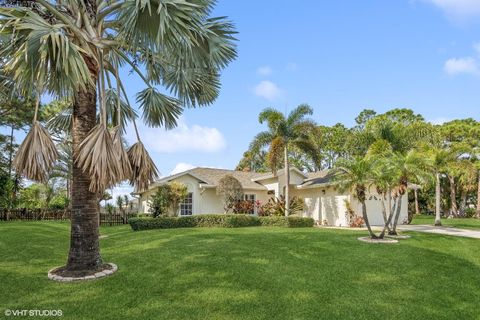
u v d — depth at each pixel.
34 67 5.69
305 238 12.30
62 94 6.09
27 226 15.67
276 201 21.83
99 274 7.14
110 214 22.08
